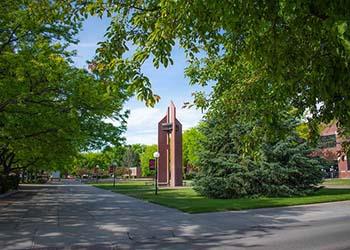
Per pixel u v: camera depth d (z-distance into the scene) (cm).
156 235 1331
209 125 2952
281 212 1958
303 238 1222
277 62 482
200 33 483
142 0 535
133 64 486
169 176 5956
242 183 2795
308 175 2833
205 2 424
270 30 452
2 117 2073
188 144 8638
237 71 759
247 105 668
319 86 464
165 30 457
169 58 468
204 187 2903
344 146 698
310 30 451
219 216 1830
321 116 578
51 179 10081
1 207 2330
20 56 1681
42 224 1581
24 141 2483
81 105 1964
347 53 356
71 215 1892
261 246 1106
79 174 11019
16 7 1725
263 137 659
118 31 550
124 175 11006
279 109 609
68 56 2052
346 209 2064
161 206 2316
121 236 1312
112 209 2172
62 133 2256
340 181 5291
